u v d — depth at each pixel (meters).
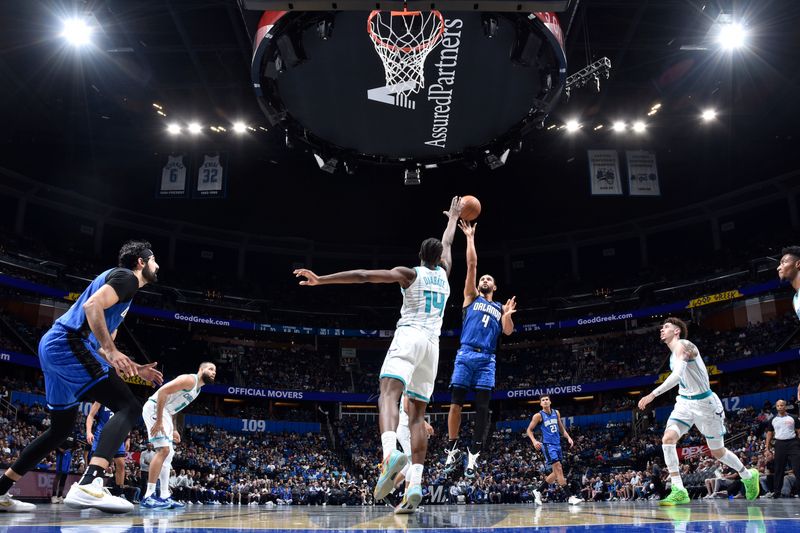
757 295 35.28
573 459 29.12
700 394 7.09
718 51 22.42
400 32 13.02
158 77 24.48
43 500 17.52
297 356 40.84
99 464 4.32
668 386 7.12
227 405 37.91
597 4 19.97
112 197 36.12
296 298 42.25
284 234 41.62
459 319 42.25
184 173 29.92
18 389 27.06
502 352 41.88
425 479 25.95
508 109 15.68
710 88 25.14
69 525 3.43
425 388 4.70
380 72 14.33
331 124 16.34
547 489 23.92
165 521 3.99
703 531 2.85
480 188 35.94
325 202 37.62
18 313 32.44
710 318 37.03
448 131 16.52
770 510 5.05
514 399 38.22
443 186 35.69
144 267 4.78
